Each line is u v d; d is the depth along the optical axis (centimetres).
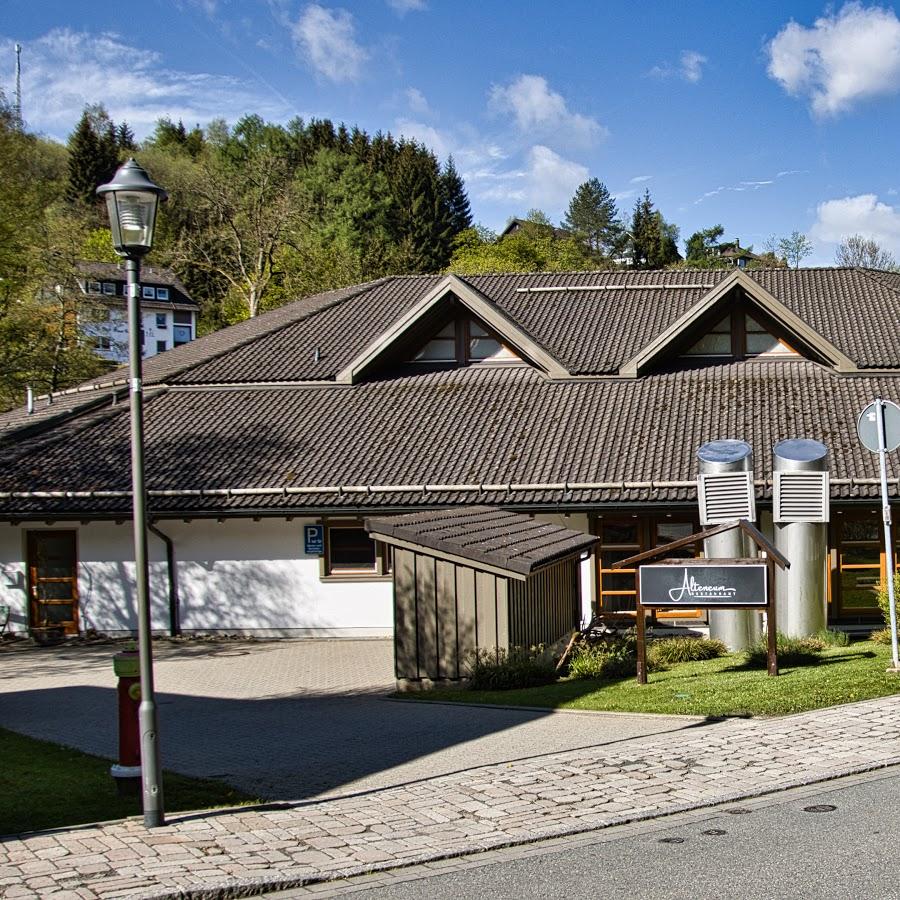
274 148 8794
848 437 2219
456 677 1605
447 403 2530
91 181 8188
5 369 3778
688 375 2542
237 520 2341
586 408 2438
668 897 667
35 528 2389
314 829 832
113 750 1224
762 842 764
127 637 2362
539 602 1736
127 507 2267
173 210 6738
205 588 2345
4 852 783
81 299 4491
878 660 1450
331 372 2700
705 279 3092
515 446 2320
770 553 1357
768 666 1388
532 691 1453
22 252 3616
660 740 1077
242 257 5497
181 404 2666
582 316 2869
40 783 1029
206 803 928
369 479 2255
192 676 1848
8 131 3472
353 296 3234
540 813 852
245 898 700
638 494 2134
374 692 1628
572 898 674
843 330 2669
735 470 1772
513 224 10638
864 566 2148
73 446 2497
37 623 2400
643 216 9375
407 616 1627
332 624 2325
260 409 2597
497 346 2675
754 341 2584
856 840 757
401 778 996
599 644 1712
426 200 8094
